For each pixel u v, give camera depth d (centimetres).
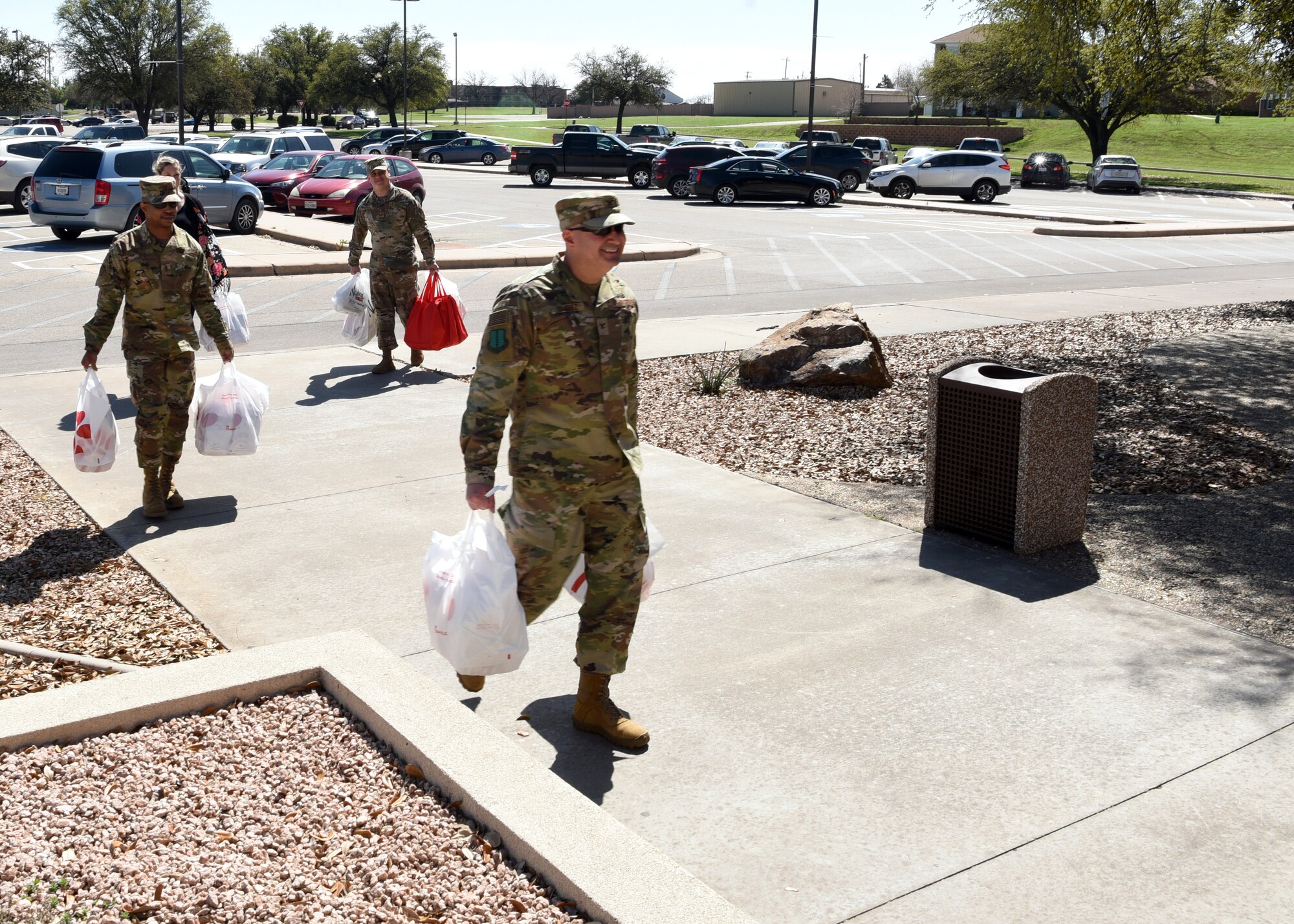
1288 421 888
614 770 390
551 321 363
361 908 290
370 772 354
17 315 1358
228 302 959
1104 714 428
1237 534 630
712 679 457
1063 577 567
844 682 454
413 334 1005
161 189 603
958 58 5709
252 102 9038
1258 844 348
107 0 7094
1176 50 1473
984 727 418
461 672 378
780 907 319
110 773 351
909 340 1245
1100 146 4947
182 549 597
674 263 2017
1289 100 1991
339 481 716
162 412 628
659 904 281
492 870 306
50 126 5325
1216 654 480
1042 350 1186
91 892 293
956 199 3938
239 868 304
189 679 397
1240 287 1798
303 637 493
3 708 375
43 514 651
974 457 612
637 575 398
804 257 2147
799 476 741
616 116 10944
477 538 371
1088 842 349
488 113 12688
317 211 2645
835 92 10956
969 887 328
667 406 929
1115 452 796
